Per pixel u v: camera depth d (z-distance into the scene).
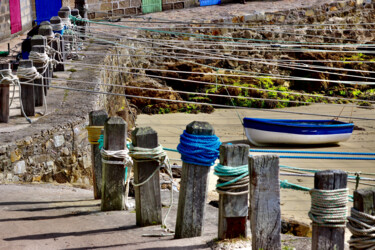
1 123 11.82
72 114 12.62
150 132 6.69
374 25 35.16
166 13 33.16
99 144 8.33
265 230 5.28
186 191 6.09
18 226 7.11
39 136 10.97
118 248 6.13
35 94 13.47
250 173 5.26
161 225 6.95
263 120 22.53
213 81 27.95
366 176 18.19
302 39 33.00
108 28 29.14
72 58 20.38
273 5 34.00
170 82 28.28
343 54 31.92
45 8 31.94
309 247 5.79
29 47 20.02
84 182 12.16
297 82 30.23
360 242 4.56
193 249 5.76
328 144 22.78
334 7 33.97
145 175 6.85
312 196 4.88
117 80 24.23
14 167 10.38
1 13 27.48
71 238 6.59
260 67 30.83
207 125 5.95
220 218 5.85
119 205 7.85
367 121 25.73
